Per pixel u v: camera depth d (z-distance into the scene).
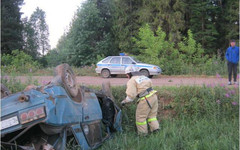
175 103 6.99
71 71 4.58
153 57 17.61
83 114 4.43
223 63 16.70
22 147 3.60
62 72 4.22
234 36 25.19
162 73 16.66
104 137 5.37
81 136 4.22
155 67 14.39
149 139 5.14
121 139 5.21
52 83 4.06
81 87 5.08
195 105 6.80
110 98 6.05
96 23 28.19
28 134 4.02
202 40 25.28
